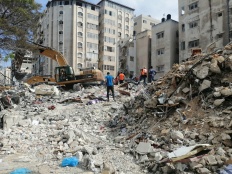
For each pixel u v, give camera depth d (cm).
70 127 874
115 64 5469
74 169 534
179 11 3369
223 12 2798
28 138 756
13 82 2742
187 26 3234
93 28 5316
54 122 959
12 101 1407
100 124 962
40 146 692
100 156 597
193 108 702
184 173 474
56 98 1597
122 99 1438
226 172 452
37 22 2531
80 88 1977
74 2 5053
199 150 518
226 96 660
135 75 4297
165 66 3512
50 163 572
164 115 754
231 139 541
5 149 653
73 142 692
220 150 511
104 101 1417
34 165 557
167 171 491
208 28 2950
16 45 2220
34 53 2362
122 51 4662
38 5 2364
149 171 521
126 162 569
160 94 852
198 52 1146
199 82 752
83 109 1226
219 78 739
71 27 5009
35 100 1530
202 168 471
